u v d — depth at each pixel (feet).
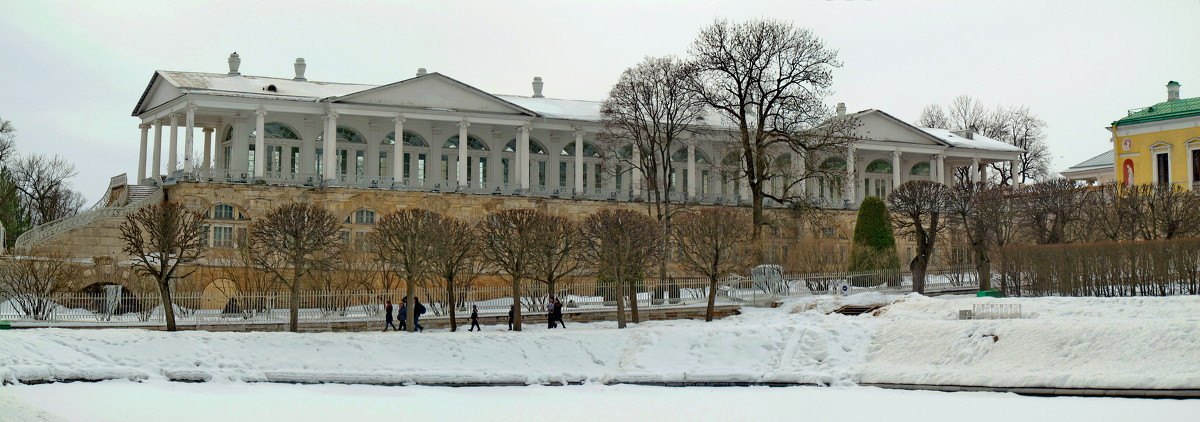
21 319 175.22
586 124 281.95
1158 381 133.49
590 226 208.13
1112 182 263.08
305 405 133.49
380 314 191.42
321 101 256.93
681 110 266.36
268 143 262.26
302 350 158.71
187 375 146.41
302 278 210.18
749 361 162.40
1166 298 168.55
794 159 295.69
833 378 153.17
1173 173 282.97
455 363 160.66
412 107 263.29
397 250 183.62
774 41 254.06
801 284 224.12
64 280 197.36
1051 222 245.45
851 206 301.22
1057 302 175.42
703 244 205.87
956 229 256.32
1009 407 129.90
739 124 261.65
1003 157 326.03
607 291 206.90
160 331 159.53
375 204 252.42
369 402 137.28
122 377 143.13
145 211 188.96
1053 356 146.51
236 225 240.53
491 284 230.07
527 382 154.81
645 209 279.69
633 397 143.54
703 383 154.61
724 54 254.06
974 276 243.19
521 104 288.30
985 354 151.74
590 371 161.68
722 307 206.49
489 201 263.49
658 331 169.89
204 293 210.79
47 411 119.34
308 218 187.62
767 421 125.90
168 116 262.67
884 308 189.37
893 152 311.68
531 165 287.07
